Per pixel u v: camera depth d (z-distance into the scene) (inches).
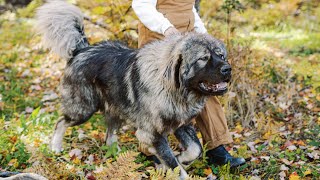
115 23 245.8
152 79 147.8
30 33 371.6
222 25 303.7
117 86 162.4
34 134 192.4
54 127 185.9
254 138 196.5
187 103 146.8
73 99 178.2
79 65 174.4
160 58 145.9
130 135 200.4
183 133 159.3
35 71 296.8
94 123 211.2
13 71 292.4
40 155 147.7
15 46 352.8
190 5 162.6
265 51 305.9
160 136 154.6
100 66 168.6
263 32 369.7
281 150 183.0
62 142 189.5
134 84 154.4
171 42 145.0
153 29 154.2
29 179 123.9
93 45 177.2
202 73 136.9
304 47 326.0
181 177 151.9
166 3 158.6
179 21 159.3
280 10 382.6
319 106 229.3
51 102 243.6
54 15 177.5
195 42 138.3
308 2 384.8
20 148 169.6
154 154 158.4
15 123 201.8
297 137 195.6
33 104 239.3
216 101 167.3
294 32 370.0
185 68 139.2
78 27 181.3
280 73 264.2
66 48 177.3
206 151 167.5
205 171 164.2
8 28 395.5
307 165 166.7
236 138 195.0
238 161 165.6
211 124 166.6
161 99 146.6
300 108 227.6
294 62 289.1
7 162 166.2
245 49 231.8
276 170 165.2
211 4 325.7
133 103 156.4
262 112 215.9
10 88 264.4
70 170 152.9
